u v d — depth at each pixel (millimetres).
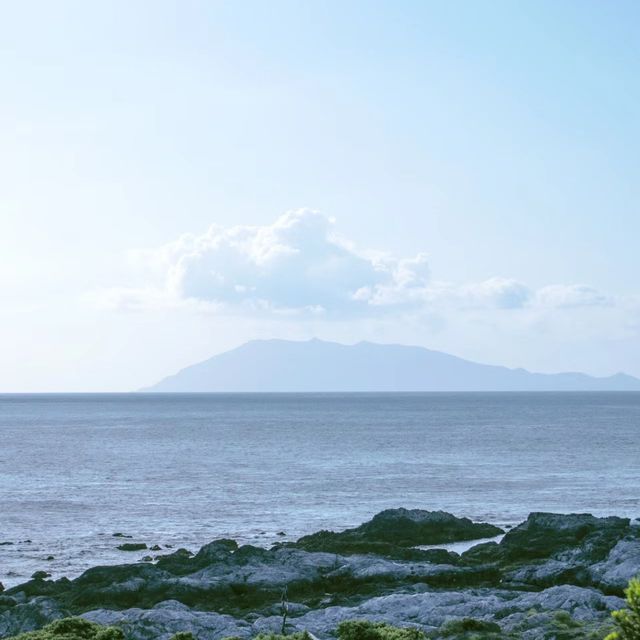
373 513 82000
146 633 39250
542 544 59781
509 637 36438
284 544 64000
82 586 49188
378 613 42781
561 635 36031
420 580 50469
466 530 68562
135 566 51469
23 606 43625
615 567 48812
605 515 81500
